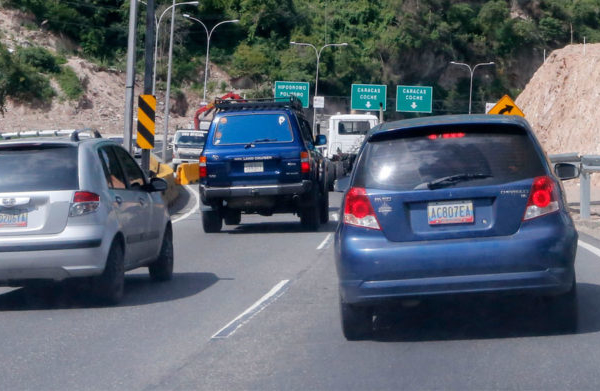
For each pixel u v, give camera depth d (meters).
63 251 11.38
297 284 13.84
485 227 8.80
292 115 21.59
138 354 9.27
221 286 13.77
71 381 8.26
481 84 117.56
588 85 44.94
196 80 112.69
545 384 7.68
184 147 51.94
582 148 42.41
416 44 115.25
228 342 9.76
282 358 8.95
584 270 14.18
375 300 8.95
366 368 8.42
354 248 8.93
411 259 8.76
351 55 114.31
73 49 111.75
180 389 7.91
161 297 12.82
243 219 26.97
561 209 8.91
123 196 12.62
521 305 11.12
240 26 119.81
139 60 113.88
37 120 96.62
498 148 9.01
